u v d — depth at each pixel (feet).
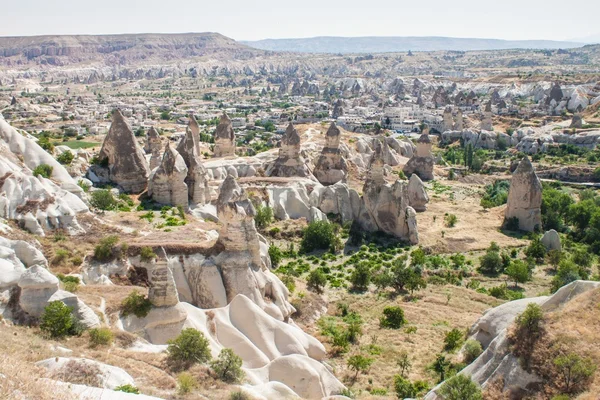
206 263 193.47
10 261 160.86
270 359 163.84
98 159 306.76
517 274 264.31
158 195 281.54
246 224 199.00
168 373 132.16
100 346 137.90
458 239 327.67
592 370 136.05
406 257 292.61
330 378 160.97
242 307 173.88
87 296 163.32
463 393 138.51
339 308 231.50
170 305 161.48
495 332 183.73
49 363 115.44
